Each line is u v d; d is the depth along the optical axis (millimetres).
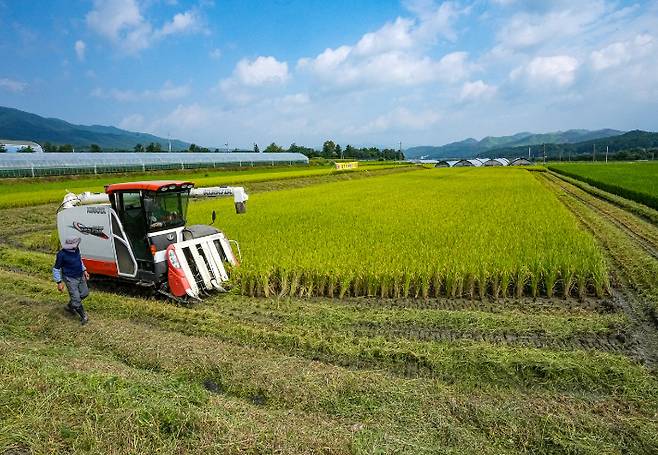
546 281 8883
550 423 4555
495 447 4262
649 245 13367
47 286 9500
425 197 25250
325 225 14727
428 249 10602
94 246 9336
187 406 4719
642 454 4152
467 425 4598
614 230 15477
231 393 5379
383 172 70000
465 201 22531
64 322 7488
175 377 5629
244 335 6930
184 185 9031
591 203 24438
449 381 5594
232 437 4223
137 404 4637
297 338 6703
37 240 15328
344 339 6707
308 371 5660
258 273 9086
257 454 4051
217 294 9094
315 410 4945
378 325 7410
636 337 6855
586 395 5270
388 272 9000
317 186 37500
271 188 39219
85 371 5477
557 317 7543
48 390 4926
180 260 8375
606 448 4195
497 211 18062
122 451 4047
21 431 4258
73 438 4219
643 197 22438
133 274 8945
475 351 6137
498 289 8930
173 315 7758
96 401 4668
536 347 6512
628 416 4750
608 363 5789
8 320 7594
